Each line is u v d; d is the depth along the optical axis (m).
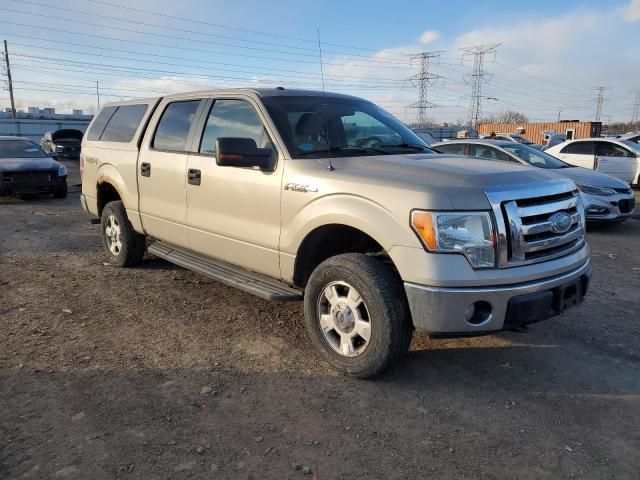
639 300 5.67
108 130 6.59
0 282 5.98
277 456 2.93
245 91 4.75
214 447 2.99
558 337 4.63
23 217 10.66
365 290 3.59
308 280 4.11
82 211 11.54
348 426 3.23
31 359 4.04
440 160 4.13
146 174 5.63
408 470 2.83
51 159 13.73
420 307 3.36
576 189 4.06
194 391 3.61
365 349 3.68
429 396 3.60
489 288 3.34
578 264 3.80
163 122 5.62
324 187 3.84
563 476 2.79
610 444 3.08
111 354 4.16
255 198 4.36
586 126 42.94
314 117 4.58
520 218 3.44
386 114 5.29
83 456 2.89
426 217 3.32
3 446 2.96
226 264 5.02
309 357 4.16
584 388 3.74
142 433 3.11
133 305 5.28
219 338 4.51
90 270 6.52
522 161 10.41
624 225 10.60
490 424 3.27
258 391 3.62
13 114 56.19
